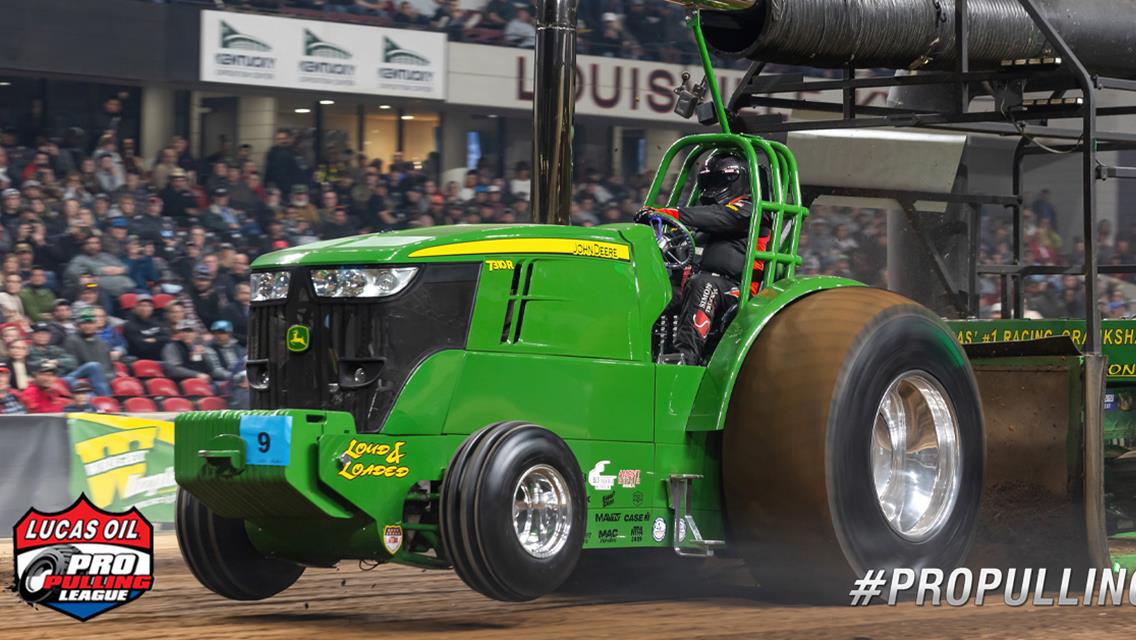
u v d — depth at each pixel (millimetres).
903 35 14484
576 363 10734
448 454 10070
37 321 25391
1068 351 12438
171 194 30344
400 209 34188
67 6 30656
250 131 33562
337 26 33688
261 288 10609
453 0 36438
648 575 13078
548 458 9977
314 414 9594
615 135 38312
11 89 30672
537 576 9805
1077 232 41781
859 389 11367
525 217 36719
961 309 17938
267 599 11742
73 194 28500
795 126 14453
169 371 25781
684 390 11422
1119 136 15133
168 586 12734
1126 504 15734
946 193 17609
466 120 36969
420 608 11266
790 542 11344
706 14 13938
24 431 18828
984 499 13070
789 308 11898
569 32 16484
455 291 10195
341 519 9781
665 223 11836
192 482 9945
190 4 32281
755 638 9578
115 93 31797
